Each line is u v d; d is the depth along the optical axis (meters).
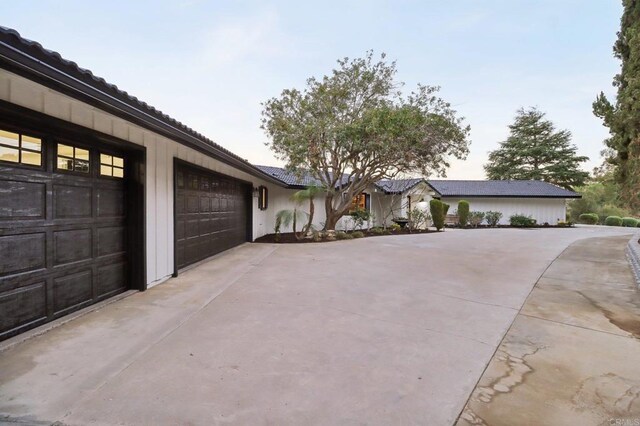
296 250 9.34
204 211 7.42
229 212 9.20
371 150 11.91
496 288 5.32
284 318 3.81
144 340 3.12
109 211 4.44
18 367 2.54
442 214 17.08
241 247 9.77
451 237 13.31
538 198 22.31
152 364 2.65
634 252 8.55
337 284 5.44
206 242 7.55
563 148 29.58
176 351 2.90
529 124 31.11
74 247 3.80
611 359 2.87
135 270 4.86
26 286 3.17
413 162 12.54
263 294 4.79
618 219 24.58
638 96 7.35
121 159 4.70
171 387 2.31
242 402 2.15
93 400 2.13
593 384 2.46
